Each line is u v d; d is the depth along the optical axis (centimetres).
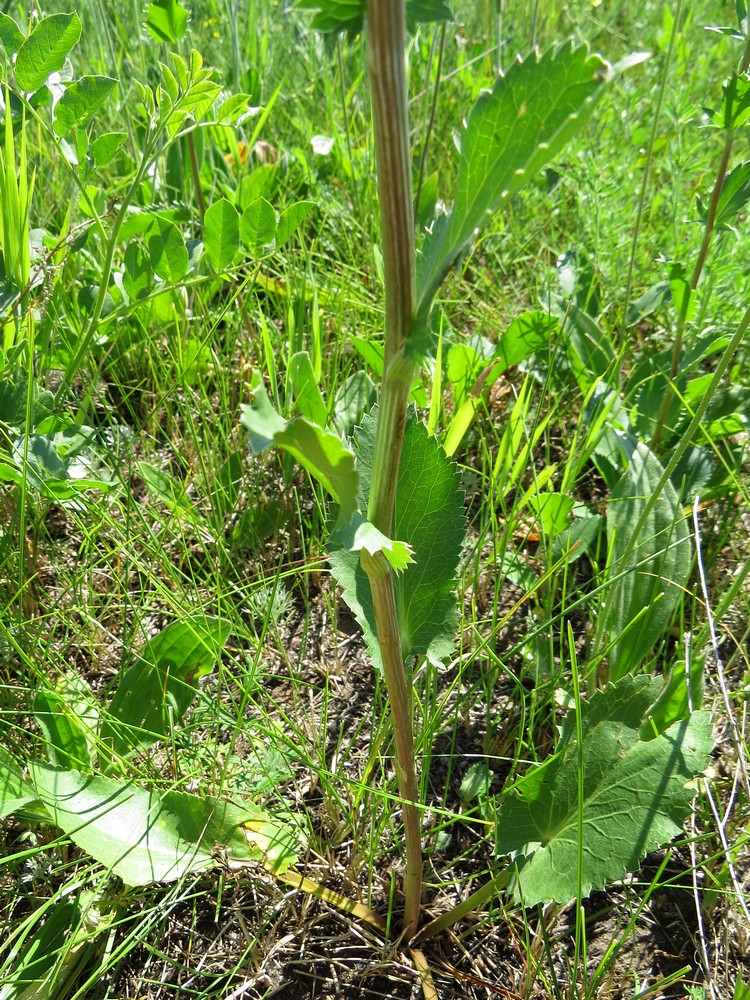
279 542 39
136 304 36
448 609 25
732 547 38
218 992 26
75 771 26
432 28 63
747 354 43
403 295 15
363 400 38
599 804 24
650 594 32
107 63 58
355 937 27
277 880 28
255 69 60
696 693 26
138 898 26
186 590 36
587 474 40
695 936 27
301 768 31
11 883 27
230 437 42
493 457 42
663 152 56
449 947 27
